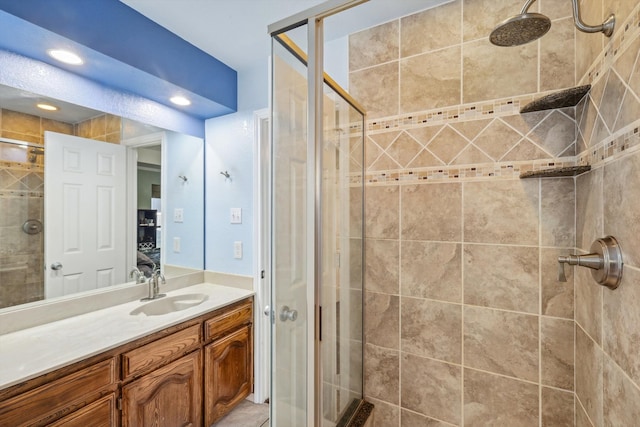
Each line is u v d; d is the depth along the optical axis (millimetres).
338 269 1352
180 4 1470
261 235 2105
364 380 1623
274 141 1068
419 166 1499
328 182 1226
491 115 1345
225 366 1862
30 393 1025
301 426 1042
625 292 784
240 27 1660
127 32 1491
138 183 1943
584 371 1098
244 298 2021
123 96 1839
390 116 1568
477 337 1375
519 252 1295
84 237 1678
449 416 1427
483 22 1360
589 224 1051
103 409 1231
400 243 1543
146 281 1966
